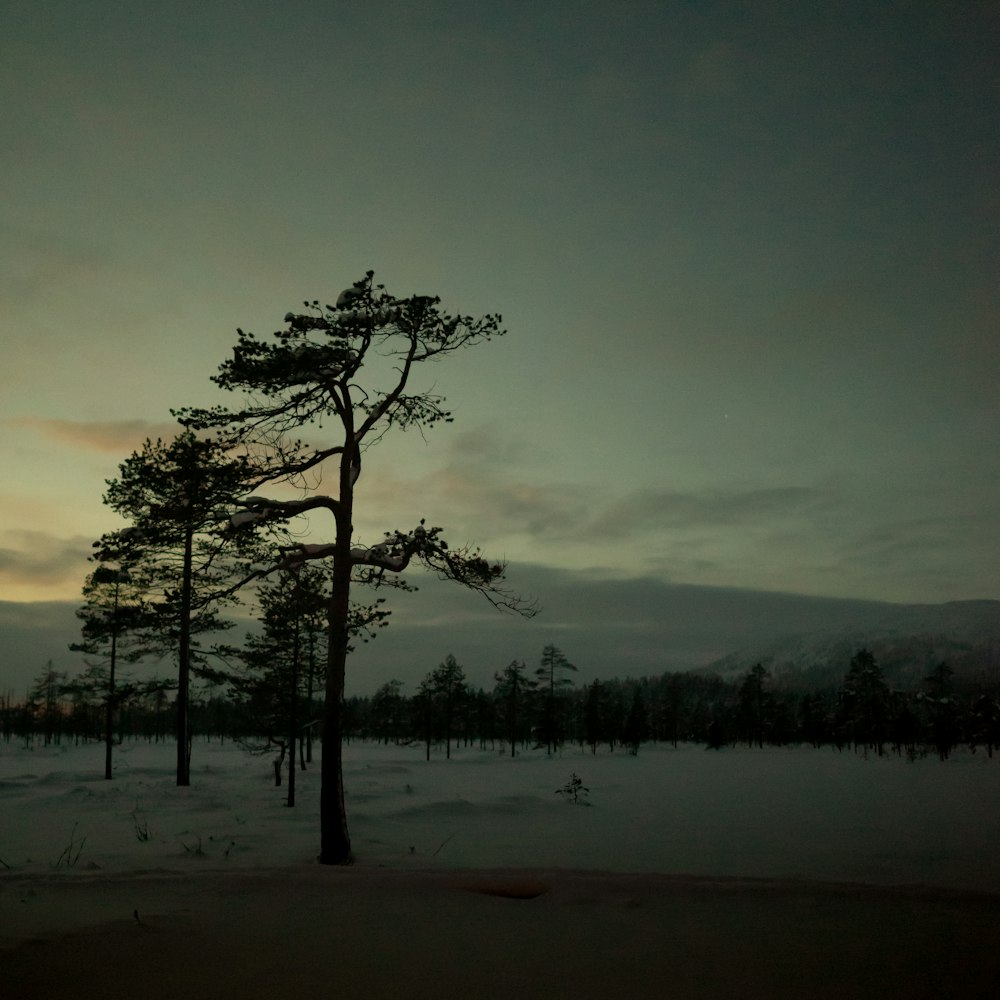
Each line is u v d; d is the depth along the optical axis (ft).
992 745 265.34
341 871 35.83
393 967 22.18
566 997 19.90
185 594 94.12
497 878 33.96
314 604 64.80
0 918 27.27
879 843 55.67
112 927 25.96
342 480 48.70
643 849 51.90
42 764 157.58
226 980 20.85
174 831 56.95
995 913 28.94
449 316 48.52
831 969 22.48
